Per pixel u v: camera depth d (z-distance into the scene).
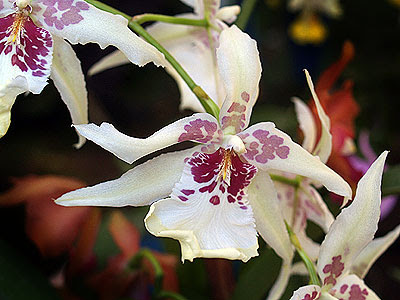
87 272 0.44
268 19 0.91
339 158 0.48
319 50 0.92
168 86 0.84
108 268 0.45
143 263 0.46
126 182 0.36
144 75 0.83
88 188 0.35
